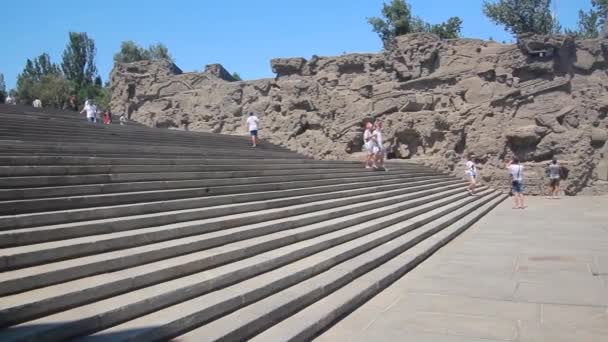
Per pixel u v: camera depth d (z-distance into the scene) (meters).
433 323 6.64
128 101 37.00
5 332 4.18
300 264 7.88
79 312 4.80
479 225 15.91
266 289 6.61
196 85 35.88
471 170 22.28
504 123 27.50
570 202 22.67
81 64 71.50
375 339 6.11
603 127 26.36
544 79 27.41
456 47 29.27
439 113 28.45
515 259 10.62
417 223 13.16
